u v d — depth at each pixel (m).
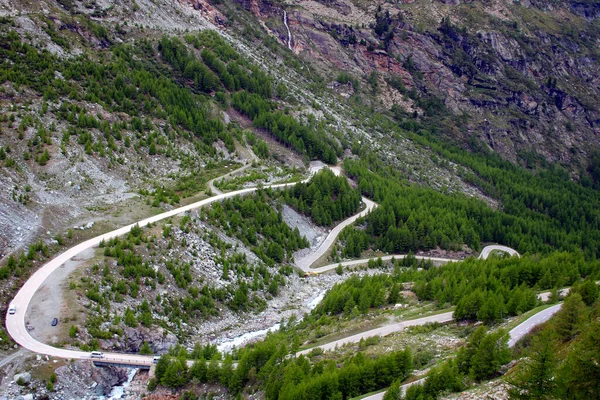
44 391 73.62
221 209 138.50
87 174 137.62
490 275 109.25
